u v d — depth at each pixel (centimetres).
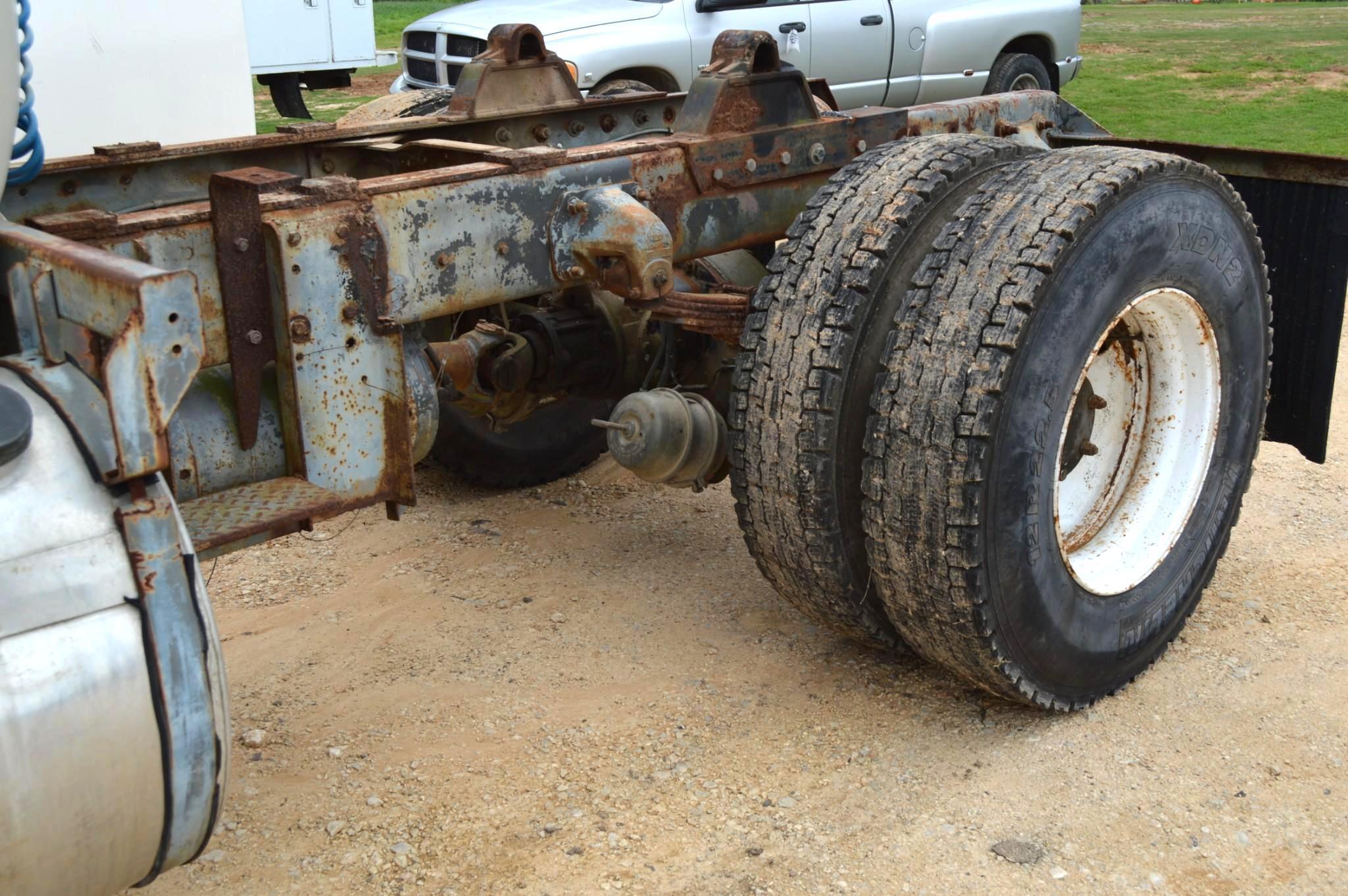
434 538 423
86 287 163
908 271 289
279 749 300
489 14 912
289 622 365
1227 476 342
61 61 453
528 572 398
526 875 255
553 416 463
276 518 223
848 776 288
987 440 260
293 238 227
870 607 308
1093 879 253
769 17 925
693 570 399
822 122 348
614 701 320
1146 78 1750
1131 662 321
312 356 235
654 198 307
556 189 284
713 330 310
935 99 1055
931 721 310
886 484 273
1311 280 373
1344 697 320
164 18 481
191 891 251
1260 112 1433
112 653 166
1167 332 323
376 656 345
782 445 286
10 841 162
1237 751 297
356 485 249
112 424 160
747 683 328
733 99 324
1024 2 1091
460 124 366
